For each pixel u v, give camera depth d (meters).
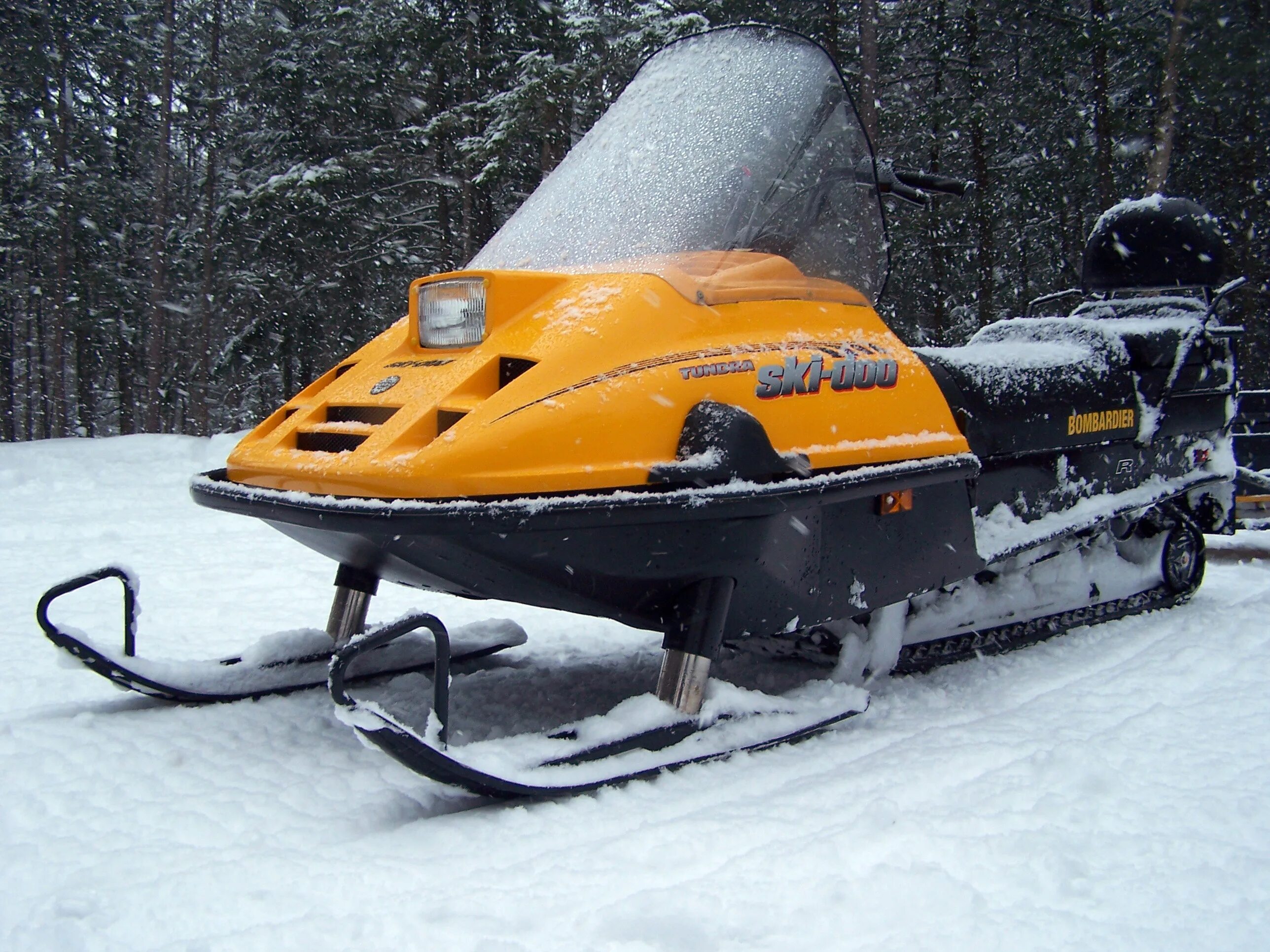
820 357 2.57
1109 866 1.80
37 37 22.33
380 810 2.11
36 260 25.34
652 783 2.23
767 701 2.54
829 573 2.61
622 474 2.17
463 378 2.27
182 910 1.65
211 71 21.33
